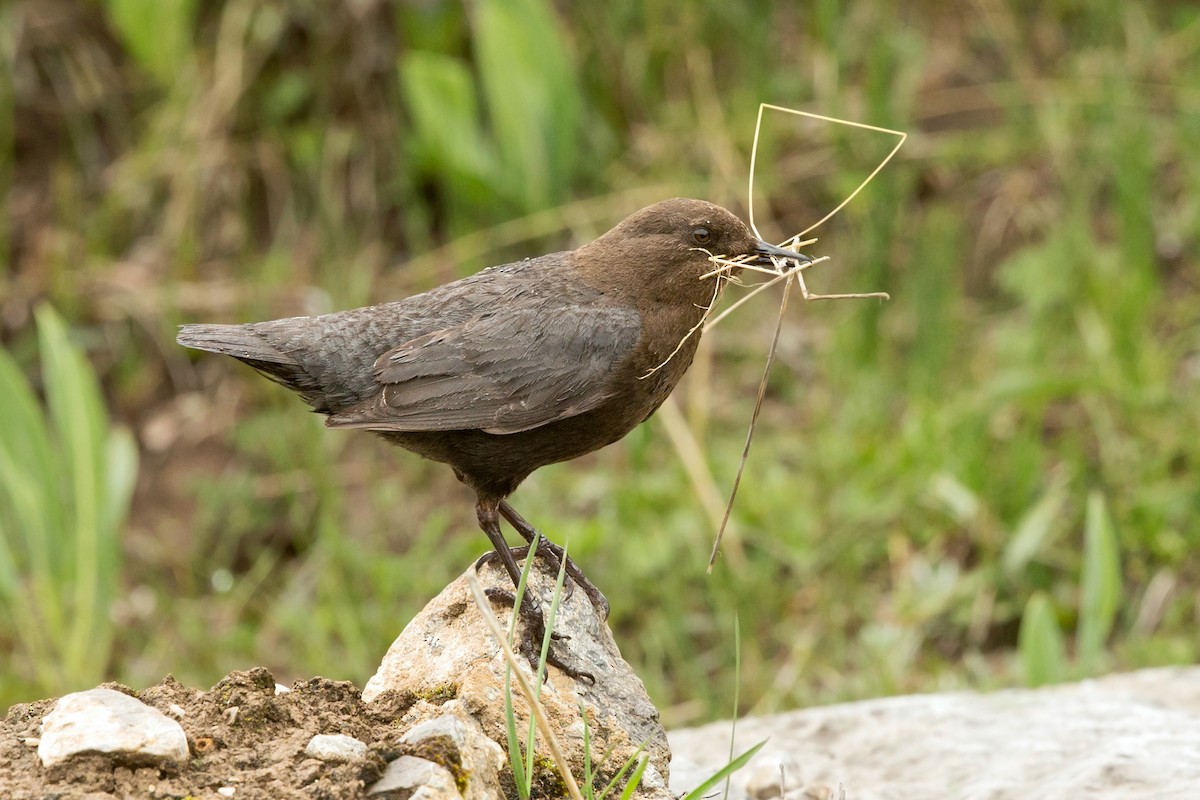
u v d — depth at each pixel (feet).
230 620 39.63
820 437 40.24
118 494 37.52
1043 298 42.78
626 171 47.16
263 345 23.81
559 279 24.36
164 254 46.57
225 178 47.09
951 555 38.01
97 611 36.27
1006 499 37.65
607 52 48.21
